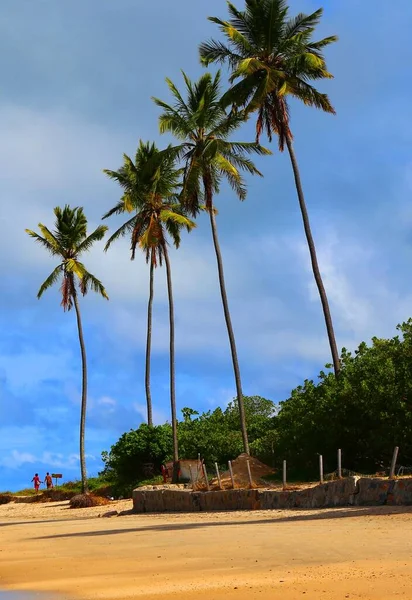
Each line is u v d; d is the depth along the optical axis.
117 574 12.33
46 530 26.05
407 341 33.72
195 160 42.44
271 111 37.44
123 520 28.47
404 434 30.25
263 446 38.88
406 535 14.23
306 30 37.97
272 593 9.24
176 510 30.62
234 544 15.26
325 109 37.06
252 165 42.91
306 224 36.84
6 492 62.22
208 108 43.00
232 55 38.44
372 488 21.19
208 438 47.47
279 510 23.97
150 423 55.44
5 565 14.91
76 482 59.22
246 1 37.75
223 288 41.72
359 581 9.60
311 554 12.75
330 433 32.97
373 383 32.19
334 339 35.72
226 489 29.39
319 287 36.22
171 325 48.56
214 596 9.34
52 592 10.79
